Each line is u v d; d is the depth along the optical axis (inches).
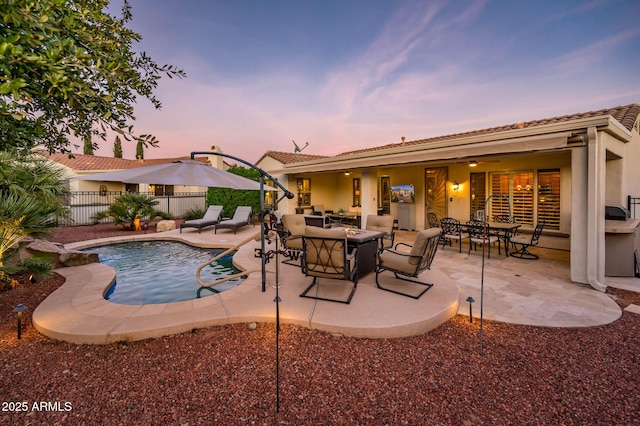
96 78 81.0
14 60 57.8
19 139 91.5
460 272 244.5
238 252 309.1
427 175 462.3
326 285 197.0
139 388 99.9
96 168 739.4
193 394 97.1
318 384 102.7
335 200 612.1
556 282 217.8
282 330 141.6
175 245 383.9
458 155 268.2
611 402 94.4
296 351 123.6
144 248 366.3
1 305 171.6
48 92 71.4
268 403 93.3
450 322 154.1
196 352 123.0
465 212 416.2
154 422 85.1
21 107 75.0
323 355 120.9
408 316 145.6
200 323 143.5
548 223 342.3
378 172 533.0
